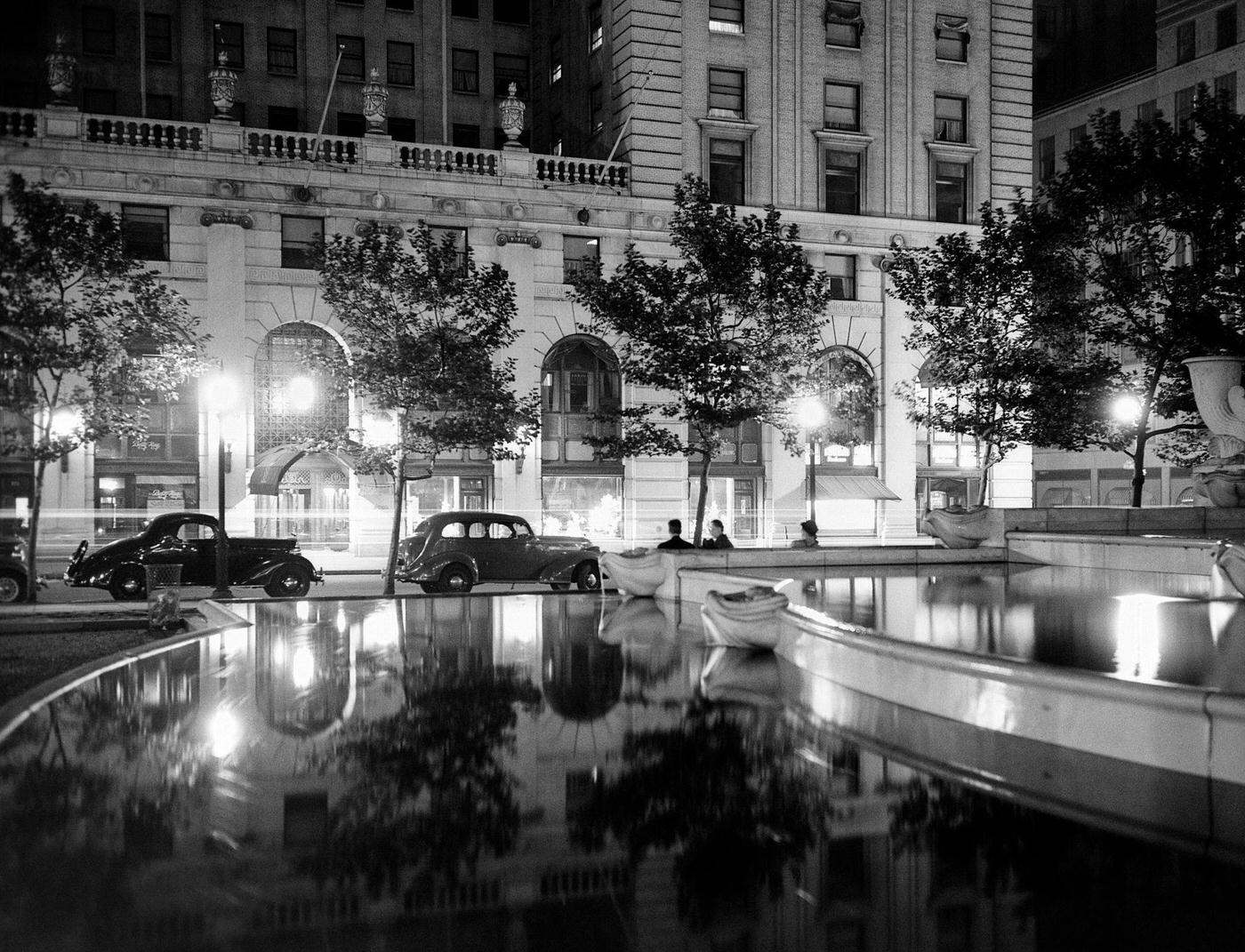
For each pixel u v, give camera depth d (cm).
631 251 2803
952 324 2803
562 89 4716
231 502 3675
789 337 2855
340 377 2658
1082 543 1817
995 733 758
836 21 4456
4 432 2178
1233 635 909
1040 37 6334
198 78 4416
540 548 2805
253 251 3706
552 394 4088
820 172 4412
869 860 522
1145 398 2683
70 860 519
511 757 719
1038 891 482
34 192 2120
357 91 4628
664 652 1223
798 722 823
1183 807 594
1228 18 5212
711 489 4275
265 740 774
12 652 1373
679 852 536
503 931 442
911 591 1373
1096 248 2633
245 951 419
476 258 3925
